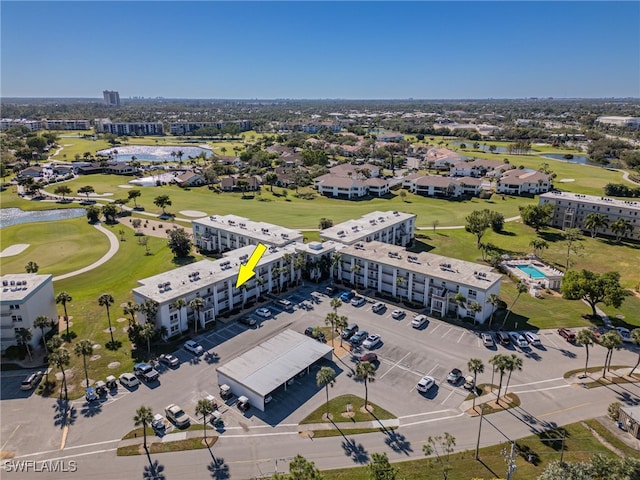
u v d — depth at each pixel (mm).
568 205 174000
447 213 199250
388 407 73938
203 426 69750
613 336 77625
